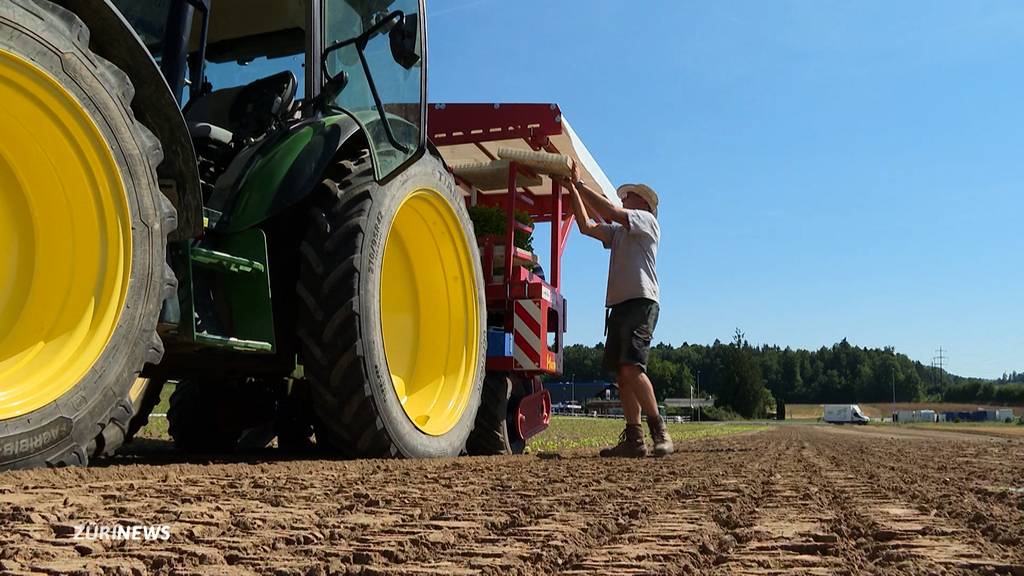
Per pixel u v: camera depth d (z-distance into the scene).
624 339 5.29
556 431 14.85
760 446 7.52
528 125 6.93
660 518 1.87
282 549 1.38
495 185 7.12
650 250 5.37
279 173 3.82
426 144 4.88
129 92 2.95
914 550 1.44
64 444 2.69
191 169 3.18
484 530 1.64
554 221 7.05
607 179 8.18
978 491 2.62
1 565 1.17
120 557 1.27
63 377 2.70
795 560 1.34
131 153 2.93
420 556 1.34
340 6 4.36
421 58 4.62
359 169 4.32
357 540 1.48
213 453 5.23
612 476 3.14
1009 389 123.62
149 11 3.80
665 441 5.28
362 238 4.11
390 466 3.63
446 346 5.12
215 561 1.27
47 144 2.73
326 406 4.07
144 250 2.96
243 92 4.27
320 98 4.19
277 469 3.27
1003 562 1.33
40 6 2.68
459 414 4.96
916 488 2.70
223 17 4.48
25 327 2.70
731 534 1.62
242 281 3.65
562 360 7.15
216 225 3.59
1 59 2.57
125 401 2.89
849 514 1.97
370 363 4.09
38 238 2.73
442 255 5.10
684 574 1.22
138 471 2.85
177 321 3.19
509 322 6.41
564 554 1.38
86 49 2.81
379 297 4.21
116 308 2.87
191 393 5.29
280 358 4.39
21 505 1.80
